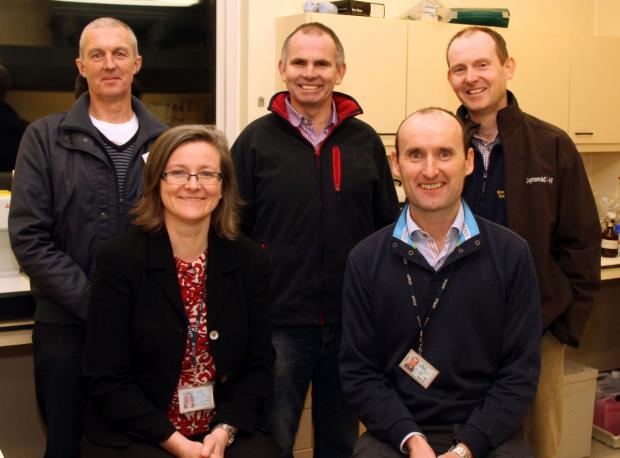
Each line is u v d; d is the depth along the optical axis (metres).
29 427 2.98
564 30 3.95
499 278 1.90
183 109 3.19
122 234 1.94
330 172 2.25
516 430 1.91
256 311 2.02
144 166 2.07
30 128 2.15
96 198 2.11
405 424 1.83
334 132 2.29
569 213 2.27
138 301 1.87
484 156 2.30
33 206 2.08
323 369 2.33
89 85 2.22
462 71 2.27
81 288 2.05
